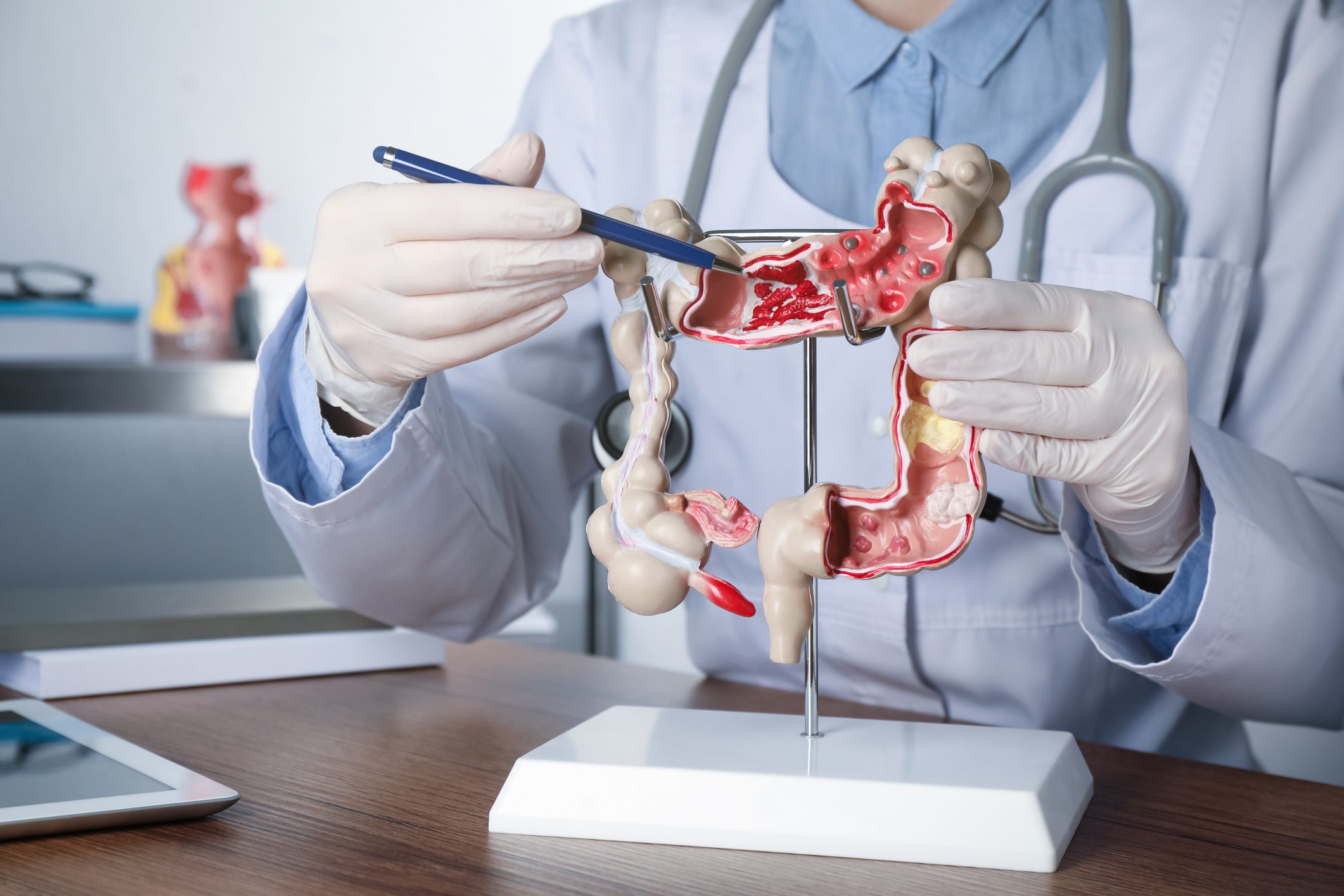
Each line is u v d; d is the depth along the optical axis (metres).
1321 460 0.77
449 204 0.49
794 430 0.81
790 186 0.82
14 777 0.50
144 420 1.16
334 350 0.59
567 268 0.48
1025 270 0.77
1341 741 1.15
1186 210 0.77
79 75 1.86
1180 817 0.50
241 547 1.20
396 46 1.88
